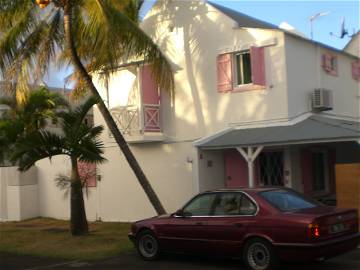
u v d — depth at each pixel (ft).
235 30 56.39
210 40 58.03
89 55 50.62
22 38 50.19
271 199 32.68
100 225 61.62
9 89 53.42
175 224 36.19
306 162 59.67
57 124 63.72
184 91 59.88
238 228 32.73
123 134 60.85
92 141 50.11
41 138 48.14
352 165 45.39
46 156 48.83
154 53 48.83
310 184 59.82
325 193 61.93
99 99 49.96
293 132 49.98
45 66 52.13
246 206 33.06
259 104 55.11
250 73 55.88
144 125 59.21
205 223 34.50
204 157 58.13
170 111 60.85
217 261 36.78
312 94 57.11
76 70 51.39
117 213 64.75
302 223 30.17
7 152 55.42
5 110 78.33
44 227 62.59
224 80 56.95
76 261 39.86
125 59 56.54
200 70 58.75
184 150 59.21
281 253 30.91
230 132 55.62
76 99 61.98
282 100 53.83
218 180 59.36
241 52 56.13
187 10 59.82
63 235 51.44
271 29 54.54
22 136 52.29
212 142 54.34
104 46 46.06
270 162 57.77
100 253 42.16
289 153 56.24
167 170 60.39
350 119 65.26
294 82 55.01
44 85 65.05
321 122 52.65
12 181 72.18
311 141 46.85
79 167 67.62
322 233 30.25
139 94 59.00
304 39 56.54
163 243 36.96
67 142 48.60
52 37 51.90
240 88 56.13
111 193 65.31
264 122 54.75
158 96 61.41
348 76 66.90
